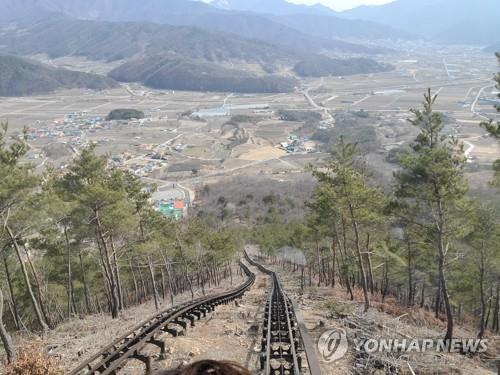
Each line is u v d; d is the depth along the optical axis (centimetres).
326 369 1380
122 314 2866
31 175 2341
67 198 2892
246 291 3712
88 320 2512
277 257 7812
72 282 3931
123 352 1300
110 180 3098
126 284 5253
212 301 2352
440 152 2114
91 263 4044
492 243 2825
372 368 1389
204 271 6588
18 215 2458
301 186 14438
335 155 2975
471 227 2486
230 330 1764
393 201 2434
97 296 4862
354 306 2673
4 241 2553
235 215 11662
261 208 12056
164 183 16338
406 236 3288
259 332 1734
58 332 2147
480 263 3150
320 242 4928
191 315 1869
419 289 5138
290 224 6806
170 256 4800
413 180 2222
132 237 3525
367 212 2934
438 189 2175
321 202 3108
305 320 1984
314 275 5691
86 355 1449
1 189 2114
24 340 2161
